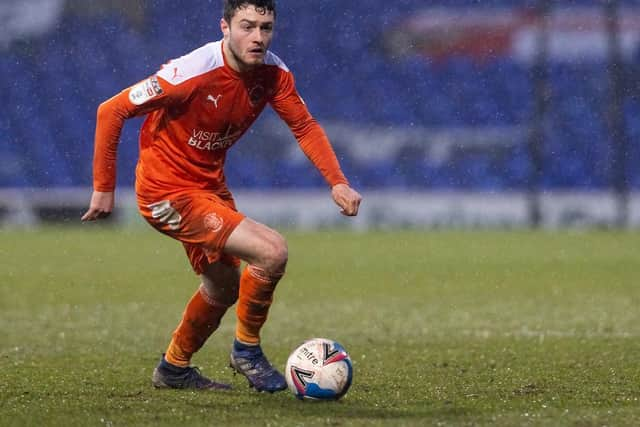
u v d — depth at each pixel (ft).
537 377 77.20
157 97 64.18
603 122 314.55
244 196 292.61
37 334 107.65
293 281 168.14
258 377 69.26
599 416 59.72
